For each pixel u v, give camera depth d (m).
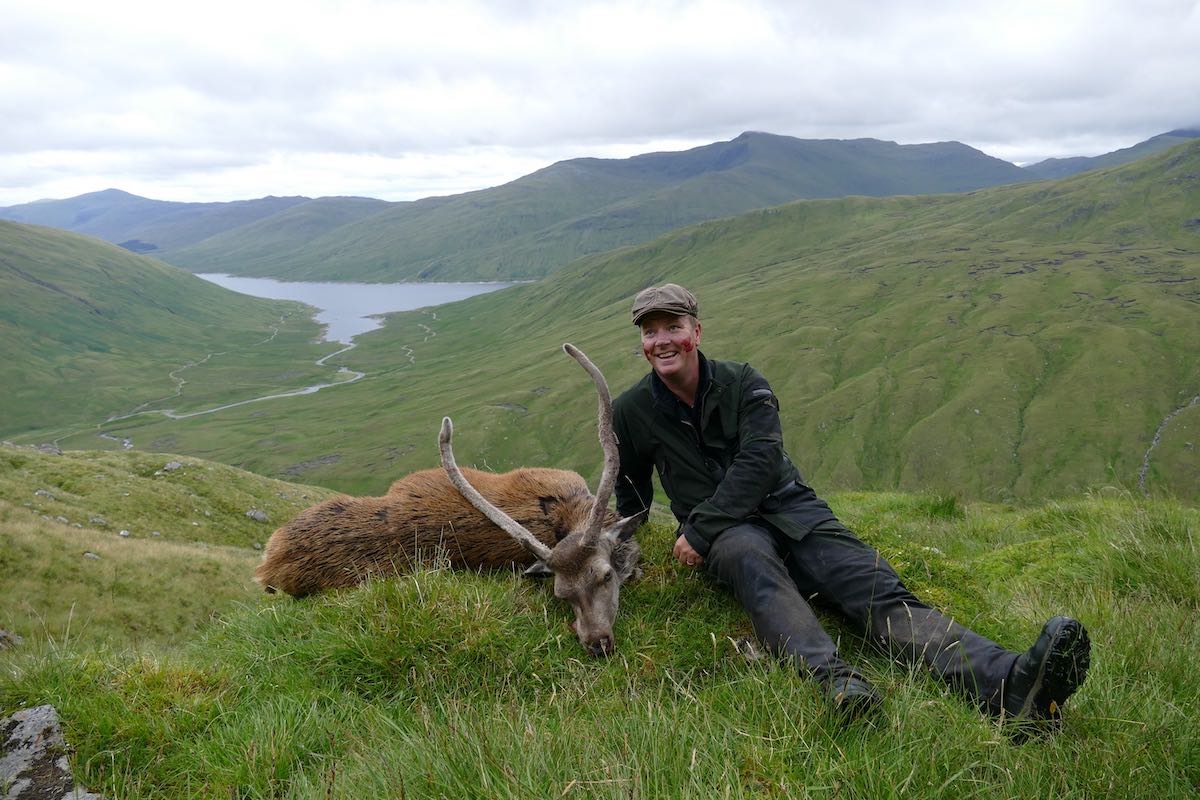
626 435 5.60
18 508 33.59
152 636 27.75
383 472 141.75
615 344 195.75
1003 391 136.75
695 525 4.93
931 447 127.44
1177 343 142.62
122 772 3.90
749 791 2.96
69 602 27.52
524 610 5.18
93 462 52.28
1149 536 6.64
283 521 52.44
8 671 4.63
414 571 5.53
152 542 35.53
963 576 5.96
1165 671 4.12
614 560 5.36
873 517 11.05
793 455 133.50
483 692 4.46
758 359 167.25
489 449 147.62
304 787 3.49
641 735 3.37
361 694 4.59
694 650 4.75
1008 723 3.62
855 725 3.49
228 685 4.60
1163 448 116.88
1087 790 3.10
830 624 4.87
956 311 175.25
